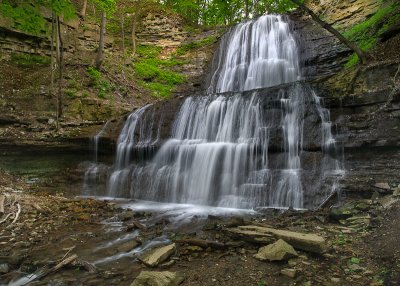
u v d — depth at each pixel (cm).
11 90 1256
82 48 1705
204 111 1050
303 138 809
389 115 692
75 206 806
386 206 552
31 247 523
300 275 389
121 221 683
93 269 434
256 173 832
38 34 1481
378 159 693
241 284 379
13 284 407
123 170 1098
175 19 2247
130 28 2200
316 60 1362
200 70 1906
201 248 491
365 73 789
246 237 496
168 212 771
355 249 443
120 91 1559
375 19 1171
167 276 381
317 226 545
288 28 1557
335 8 1519
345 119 770
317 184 721
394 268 384
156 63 1958
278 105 882
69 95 1303
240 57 1680
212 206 862
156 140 1108
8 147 1033
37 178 1052
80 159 1154
